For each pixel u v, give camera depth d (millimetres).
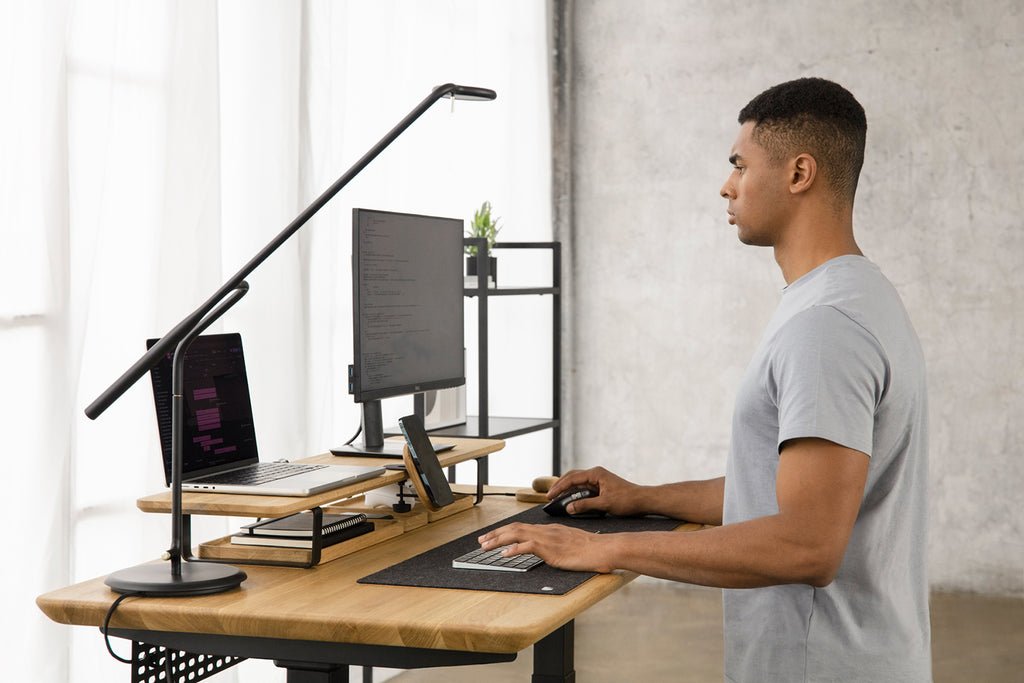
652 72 4625
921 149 4312
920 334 4336
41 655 2043
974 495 4305
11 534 2018
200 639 1498
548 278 4586
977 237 4277
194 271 2465
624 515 2076
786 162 1501
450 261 2441
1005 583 4293
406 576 1609
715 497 1997
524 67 4414
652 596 4406
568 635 2008
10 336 2020
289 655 1458
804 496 1343
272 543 1717
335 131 3025
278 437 2803
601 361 4730
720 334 4578
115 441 2316
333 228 3016
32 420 2053
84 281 2182
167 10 2410
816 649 1430
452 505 2178
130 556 2330
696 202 4590
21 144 2035
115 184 2316
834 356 1352
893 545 1435
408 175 3510
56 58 2076
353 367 2088
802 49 4426
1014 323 4258
